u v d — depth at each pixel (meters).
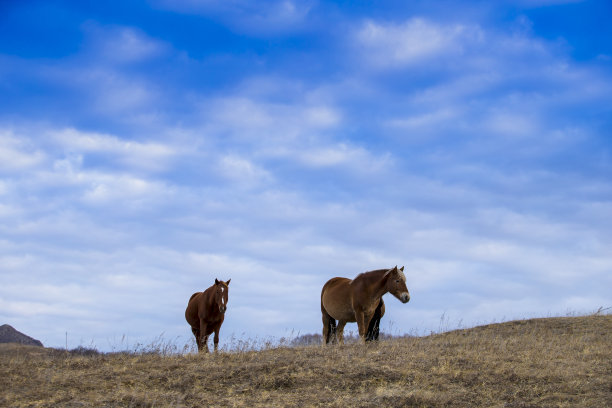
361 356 12.55
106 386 10.39
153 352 13.72
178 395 9.85
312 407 9.35
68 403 9.26
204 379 10.86
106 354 14.02
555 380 10.70
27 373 11.27
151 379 10.87
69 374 11.30
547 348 13.77
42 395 9.71
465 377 10.86
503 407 9.28
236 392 10.18
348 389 10.29
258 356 12.85
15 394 9.73
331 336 16.80
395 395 9.70
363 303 15.68
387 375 10.91
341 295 16.31
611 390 9.99
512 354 12.95
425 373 11.09
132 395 9.66
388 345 14.20
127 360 12.84
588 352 13.17
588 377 10.87
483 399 9.70
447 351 13.12
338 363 11.78
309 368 11.38
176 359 12.86
